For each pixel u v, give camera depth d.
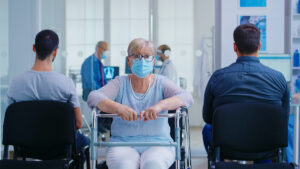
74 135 1.74
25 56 3.66
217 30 3.64
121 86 1.78
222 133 1.70
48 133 1.72
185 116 1.67
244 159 1.84
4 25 3.59
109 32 4.49
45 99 1.82
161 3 4.62
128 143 1.53
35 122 1.72
